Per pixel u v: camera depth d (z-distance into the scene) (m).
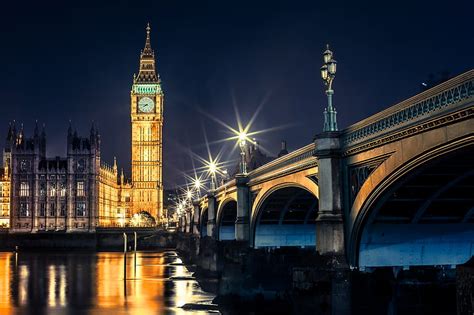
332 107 30.52
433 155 21.22
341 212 29.53
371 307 28.20
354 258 28.73
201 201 106.62
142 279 82.50
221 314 50.72
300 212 57.31
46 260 130.75
